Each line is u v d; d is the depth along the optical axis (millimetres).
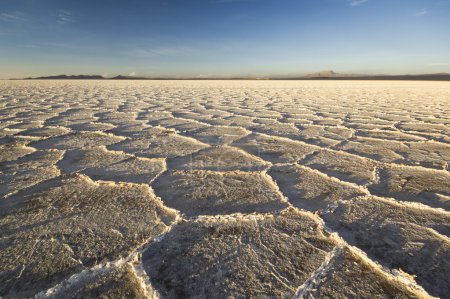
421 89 14398
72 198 1625
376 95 10133
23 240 1216
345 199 1618
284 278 996
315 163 2307
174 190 1751
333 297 913
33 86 15695
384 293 930
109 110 5738
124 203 1569
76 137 3238
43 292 933
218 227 1324
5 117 4641
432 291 932
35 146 2812
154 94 10430
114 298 911
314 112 5566
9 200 1593
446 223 1344
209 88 15297
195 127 3930
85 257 1104
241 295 921
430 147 2818
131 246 1177
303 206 1541
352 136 3367
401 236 1240
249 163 2307
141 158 2430
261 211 1487
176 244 1190
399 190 1745
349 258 1099
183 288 954
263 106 6625
